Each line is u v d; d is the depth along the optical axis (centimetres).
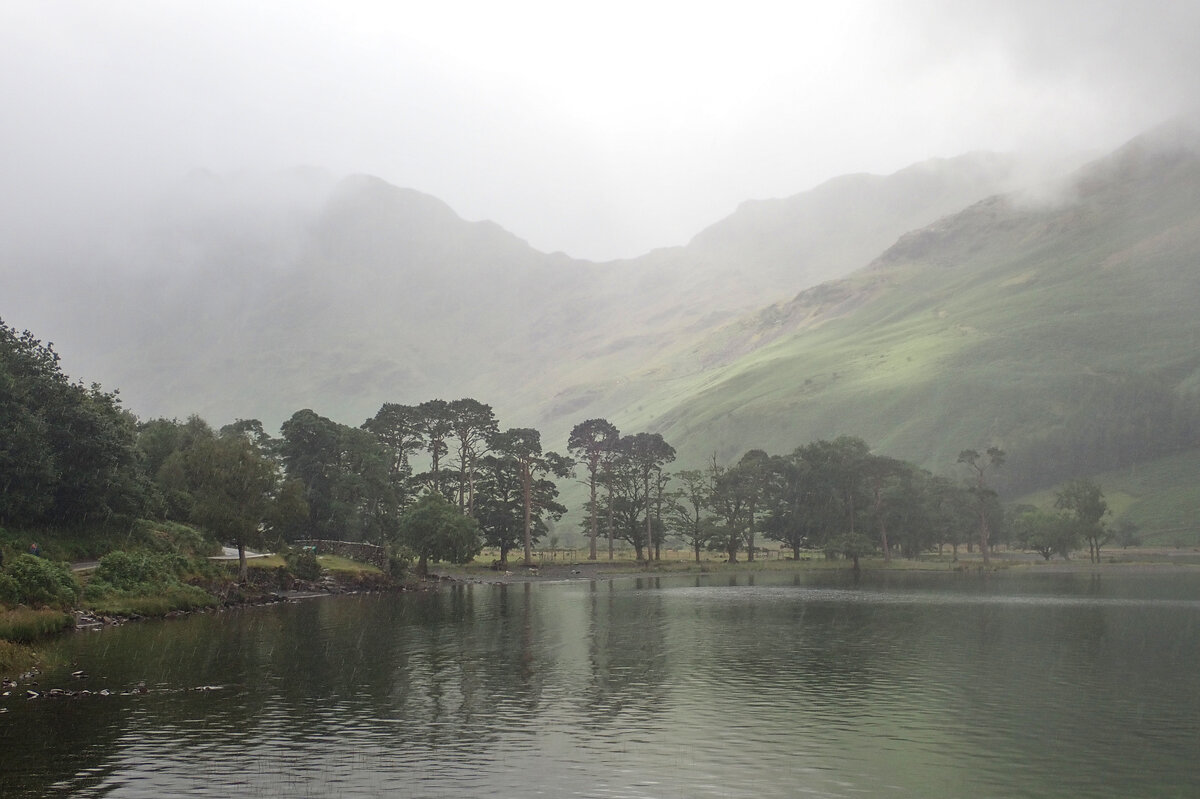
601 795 3014
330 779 3169
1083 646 6412
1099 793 3052
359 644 6450
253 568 10838
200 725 3941
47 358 10375
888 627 7606
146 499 10488
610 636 6975
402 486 16900
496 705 4409
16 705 4300
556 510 18400
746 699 4569
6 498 8519
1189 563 19512
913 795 3019
